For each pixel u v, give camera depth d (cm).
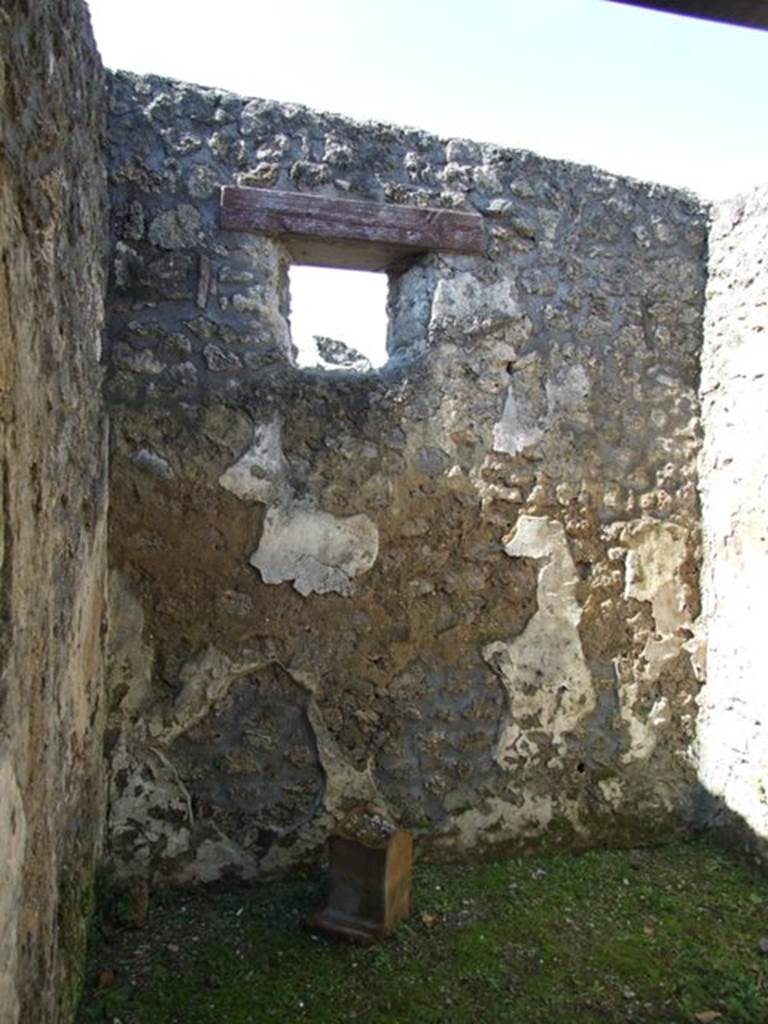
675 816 387
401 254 365
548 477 371
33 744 179
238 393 334
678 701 389
